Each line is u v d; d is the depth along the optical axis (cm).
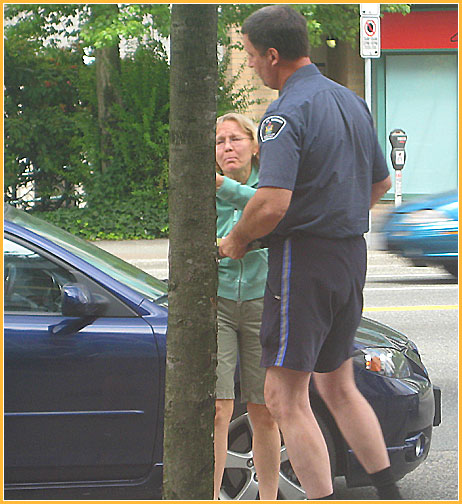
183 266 399
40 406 590
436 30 3186
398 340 714
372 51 2084
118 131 2409
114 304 611
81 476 599
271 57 540
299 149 511
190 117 393
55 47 2523
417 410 650
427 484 724
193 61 391
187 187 396
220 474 602
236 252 530
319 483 531
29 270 617
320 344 530
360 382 636
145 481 603
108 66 2439
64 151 2522
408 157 3275
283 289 521
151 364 598
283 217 518
